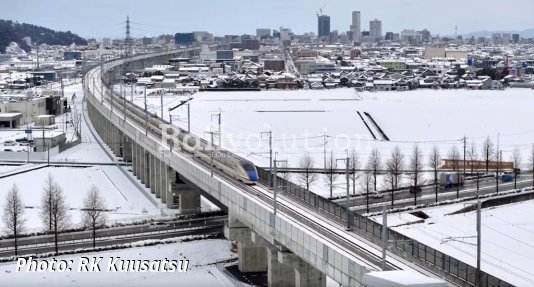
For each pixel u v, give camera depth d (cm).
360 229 8056
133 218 13950
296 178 17112
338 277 7212
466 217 13850
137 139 17462
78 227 13100
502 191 16300
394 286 5341
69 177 17838
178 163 13562
